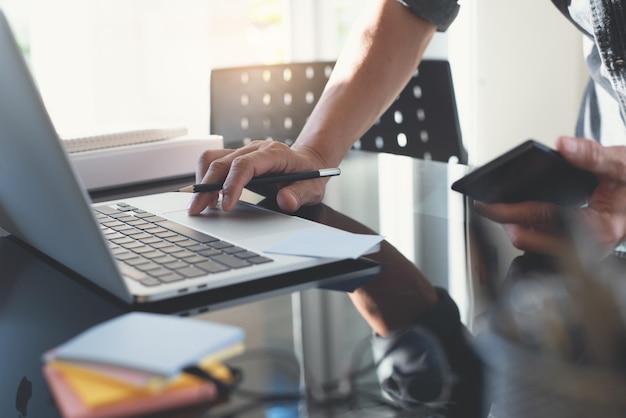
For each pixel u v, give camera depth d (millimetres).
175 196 1062
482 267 763
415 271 764
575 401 440
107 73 2145
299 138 1176
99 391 455
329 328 630
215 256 773
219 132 1555
